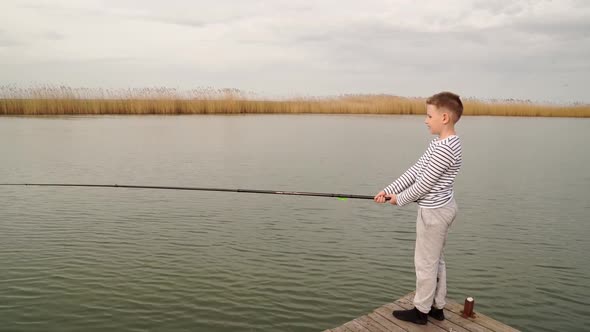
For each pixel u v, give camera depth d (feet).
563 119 146.00
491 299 18.15
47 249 22.02
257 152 57.31
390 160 52.24
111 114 118.73
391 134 83.76
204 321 15.98
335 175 42.63
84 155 51.62
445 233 11.19
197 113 129.18
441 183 10.92
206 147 60.95
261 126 95.71
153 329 15.39
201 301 17.30
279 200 32.86
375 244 23.91
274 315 16.47
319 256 22.03
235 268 20.34
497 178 43.60
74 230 24.99
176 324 15.74
